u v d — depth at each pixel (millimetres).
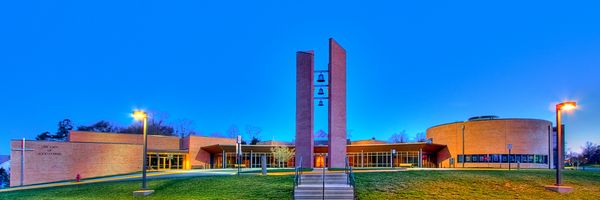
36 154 47562
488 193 24141
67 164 50000
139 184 28281
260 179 28297
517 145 56750
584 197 23516
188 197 23766
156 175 36969
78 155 51125
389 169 38031
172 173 40312
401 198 22922
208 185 26781
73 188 28672
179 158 65125
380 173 30547
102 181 32562
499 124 57625
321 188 23375
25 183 46281
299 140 38312
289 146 66812
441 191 24500
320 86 39312
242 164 65750
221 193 24422
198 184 27219
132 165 56938
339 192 22922
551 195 23844
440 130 65688
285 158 63500
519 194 23984
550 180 27734
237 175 30891
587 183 27250
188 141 66875
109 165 54094
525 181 27328
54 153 49031
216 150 66562
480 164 58250
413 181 27016
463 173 30406
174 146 67750
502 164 56656
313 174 28047
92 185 29609
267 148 66000
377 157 63594
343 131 38969
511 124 57188
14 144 46125
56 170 48969
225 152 66125
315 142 69375
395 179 27672
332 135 38125
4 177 72188
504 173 30547
